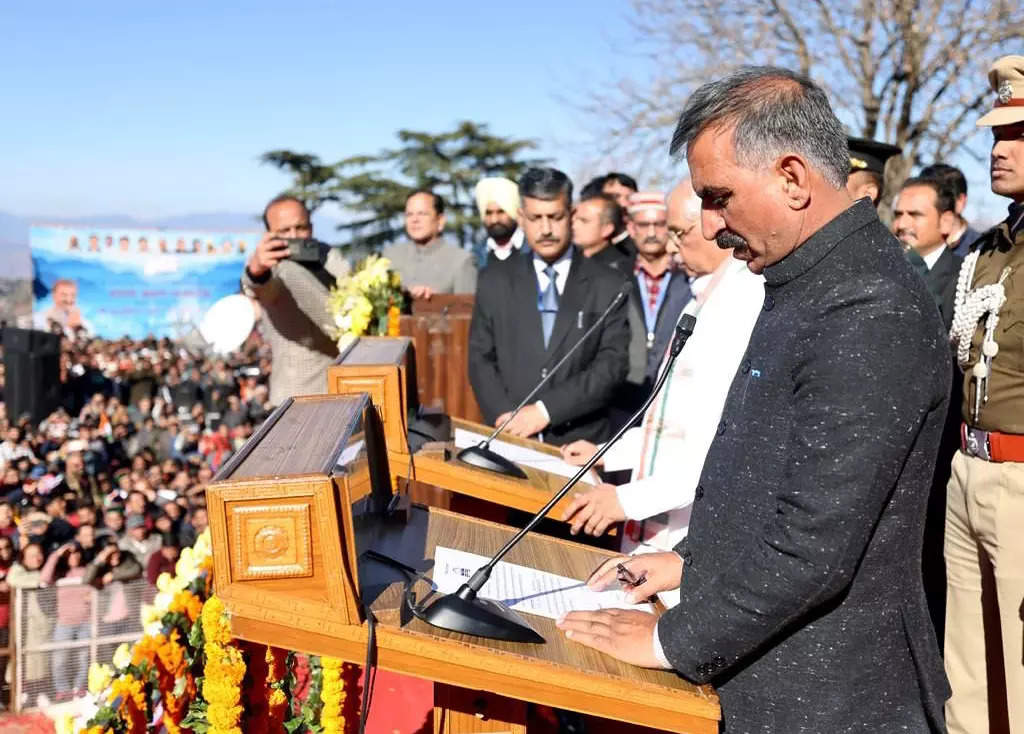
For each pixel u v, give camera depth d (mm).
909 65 12617
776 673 1605
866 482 1456
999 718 2996
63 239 24906
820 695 1582
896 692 1605
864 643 1579
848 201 1610
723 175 1600
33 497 9102
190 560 3064
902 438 1469
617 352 4145
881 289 1520
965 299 3002
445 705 1889
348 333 4066
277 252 3941
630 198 5488
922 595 1672
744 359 1738
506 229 5926
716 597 1562
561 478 2857
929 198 4176
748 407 1663
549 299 4285
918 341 1501
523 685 1527
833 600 1581
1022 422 2799
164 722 2779
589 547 2268
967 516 2955
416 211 6254
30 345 14789
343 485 1523
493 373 4348
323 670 2199
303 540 1488
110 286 25297
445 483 2678
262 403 16562
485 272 4469
